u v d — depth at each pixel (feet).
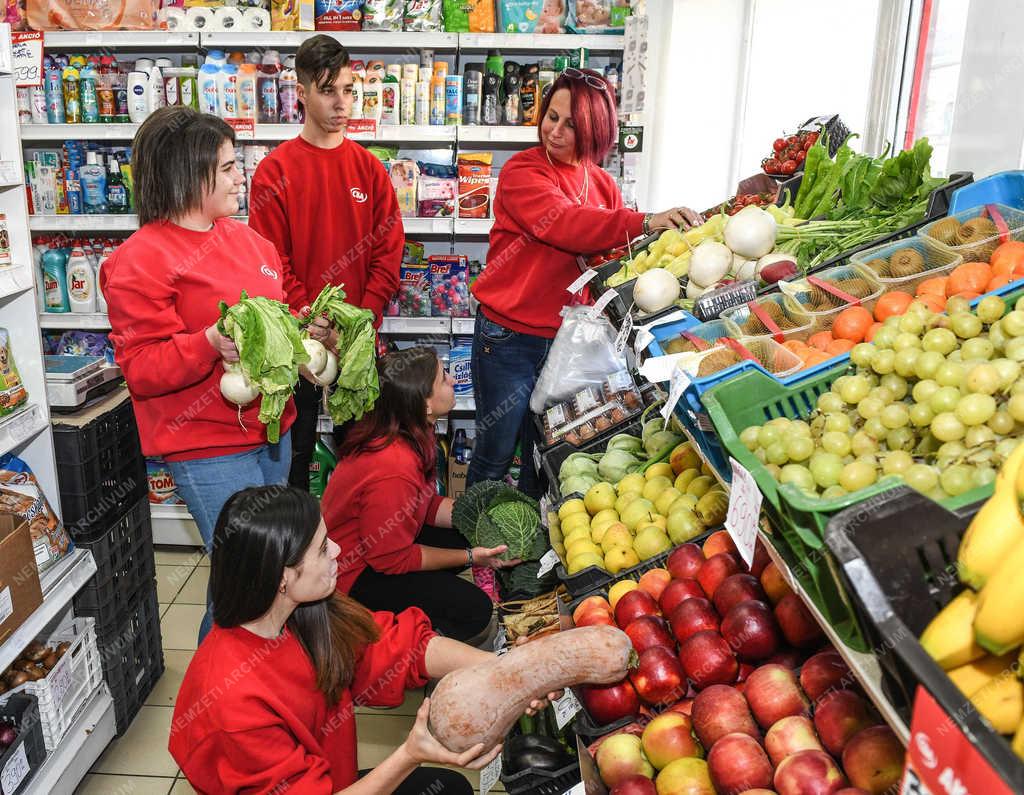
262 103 13.10
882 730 3.65
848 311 5.23
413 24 13.07
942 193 6.40
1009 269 4.88
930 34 12.30
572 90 9.85
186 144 7.52
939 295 5.04
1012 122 8.14
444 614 8.82
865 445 3.93
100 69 13.29
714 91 14.24
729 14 13.89
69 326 13.78
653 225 8.93
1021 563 2.35
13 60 8.26
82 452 8.49
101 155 13.35
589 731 5.03
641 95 12.99
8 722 7.32
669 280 7.41
